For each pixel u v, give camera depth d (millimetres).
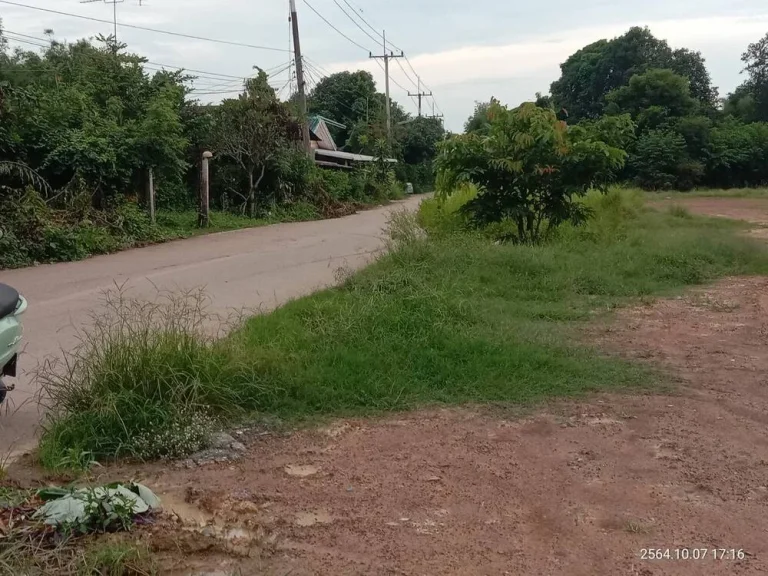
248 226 19766
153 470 3955
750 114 57562
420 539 3160
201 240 15797
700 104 51656
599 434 4418
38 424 4566
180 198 20906
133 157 16047
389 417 4719
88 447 4121
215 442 4266
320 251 13883
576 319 7676
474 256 10078
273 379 4973
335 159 41656
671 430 4484
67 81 20094
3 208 12352
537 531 3238
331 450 4195
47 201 13766
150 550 3018
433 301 7012
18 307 4559
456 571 2898
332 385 5055
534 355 5828
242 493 3627
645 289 9328
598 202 16656
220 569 2910
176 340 4746
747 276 10672
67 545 2996
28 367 5711
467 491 3641
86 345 5070
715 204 30609
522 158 12414
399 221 12258
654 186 44406
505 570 2910
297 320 6750
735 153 45781
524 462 4000
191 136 20547
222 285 9727
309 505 3494
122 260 12289
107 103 17859
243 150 21391
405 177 53094
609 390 5266
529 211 12828
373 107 57094
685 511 3434
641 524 3295
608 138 12633
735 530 3254
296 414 4723
